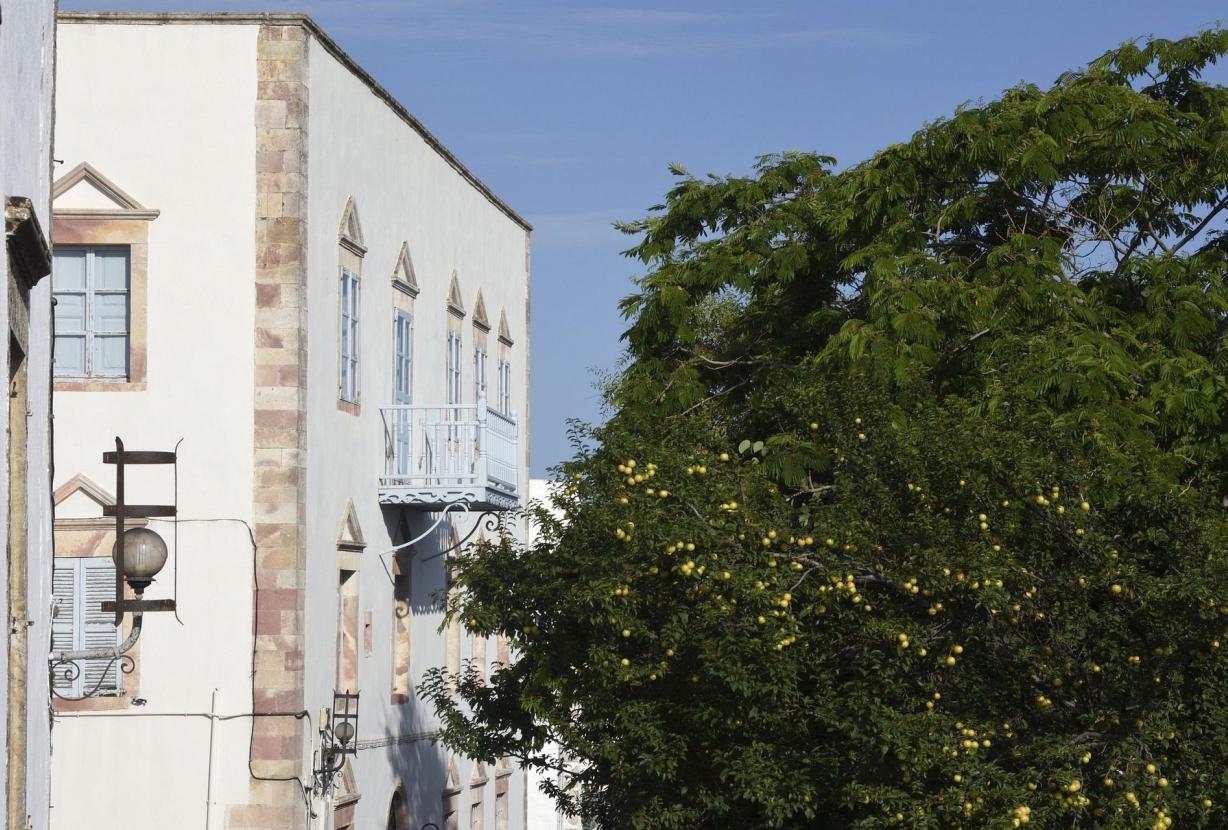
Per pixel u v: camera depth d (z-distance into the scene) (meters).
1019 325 22.00
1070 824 14.94
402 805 28.56
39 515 12.48
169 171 23.30
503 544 20.20
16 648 11.60
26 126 12.14
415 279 29.30
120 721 22.78
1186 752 14.71
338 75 25.11
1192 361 21.08
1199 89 24.88
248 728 22.83
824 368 22.25
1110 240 24.03
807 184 27.05
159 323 23.22
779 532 16.31
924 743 14.77
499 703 21.19
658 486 16.95
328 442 24.55
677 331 25.95
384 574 27.45
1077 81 24.45
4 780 10.45
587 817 20.58
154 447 23.11
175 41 23.41
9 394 11.23
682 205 27.08
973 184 24.22
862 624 15.63
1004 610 14.80
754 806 17.81
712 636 16.22
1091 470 16.42
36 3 12.68
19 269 11.40
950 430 16.16
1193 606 14.54
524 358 38.34
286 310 23.19
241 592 23.02
